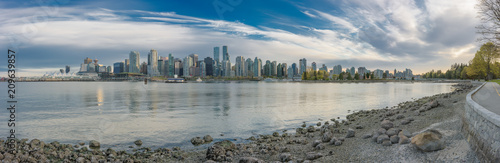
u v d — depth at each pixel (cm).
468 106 994
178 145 1562
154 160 1230
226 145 1330
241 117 2691
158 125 2227
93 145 1536
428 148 877
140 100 5178
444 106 1853
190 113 3058
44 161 1173
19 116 2864
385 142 1070
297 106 3822
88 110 3450
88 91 9356
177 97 6109
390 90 8788
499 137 669
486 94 2369
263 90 10031
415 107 2100
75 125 2264
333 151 1152
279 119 2534
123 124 2291
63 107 3859
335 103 4284
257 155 1210
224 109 3466
